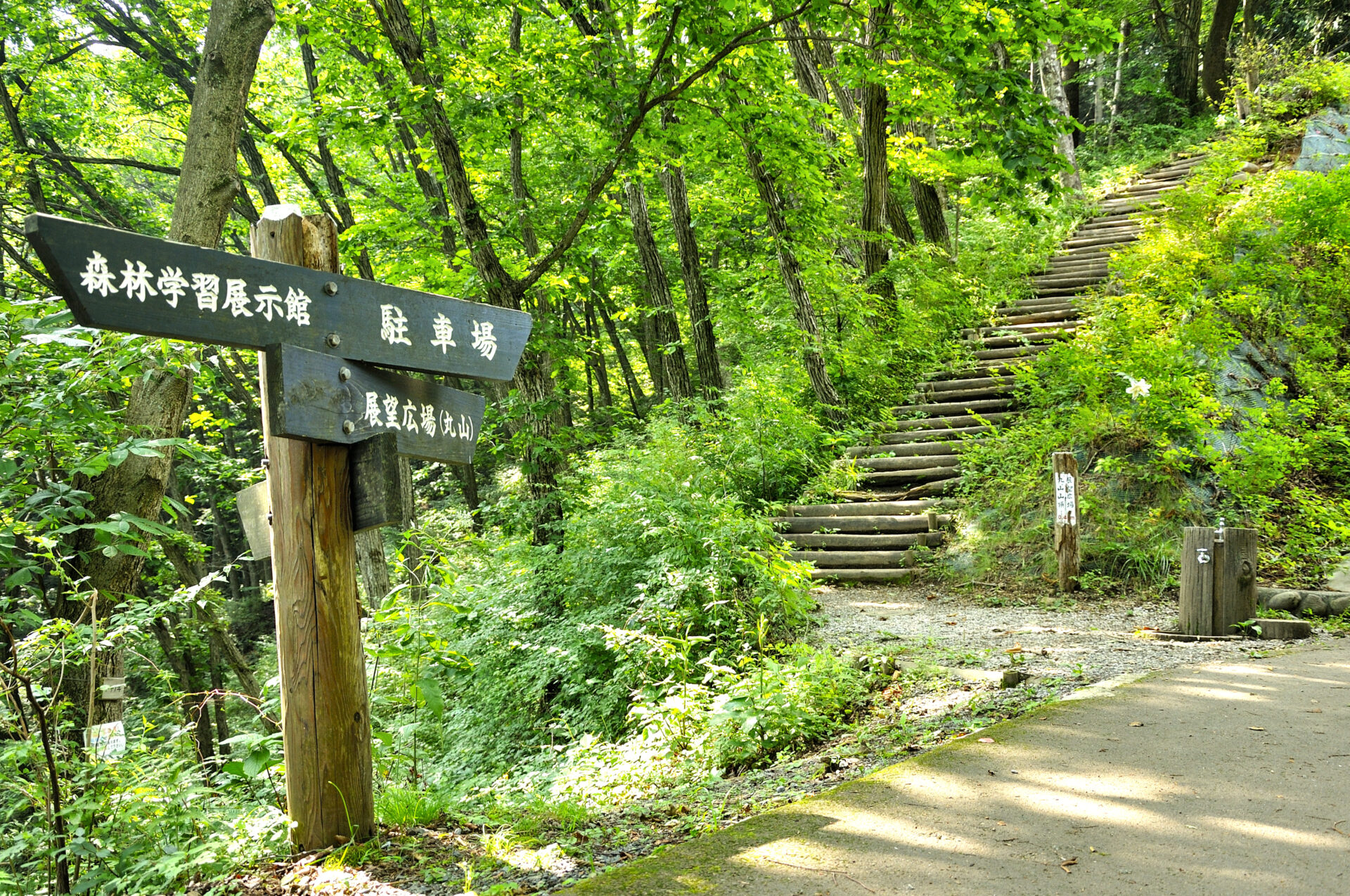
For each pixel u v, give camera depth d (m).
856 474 10.62
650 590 6.96
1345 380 9.72
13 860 3.44
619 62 7.98
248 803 3.97
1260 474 8.22
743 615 6.47
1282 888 2.22
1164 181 18.16
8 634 3.32
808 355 11.85
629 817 3.41
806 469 11.10
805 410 12.07
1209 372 9.70
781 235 11.73
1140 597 7.61
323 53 13.23
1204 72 23.69
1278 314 10.67
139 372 3.99
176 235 6.41
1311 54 20.81
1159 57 27.27
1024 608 7.61
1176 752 3.32
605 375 22.67
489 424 9.35
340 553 3.08
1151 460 8.76
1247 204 11.69
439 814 3.59
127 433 5.44
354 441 3.03
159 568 8.07
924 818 2.78
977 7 7.84
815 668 4.89
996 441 10.16
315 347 2.95
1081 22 8.02
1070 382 10.20
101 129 15.53
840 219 13.29
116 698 4.82
